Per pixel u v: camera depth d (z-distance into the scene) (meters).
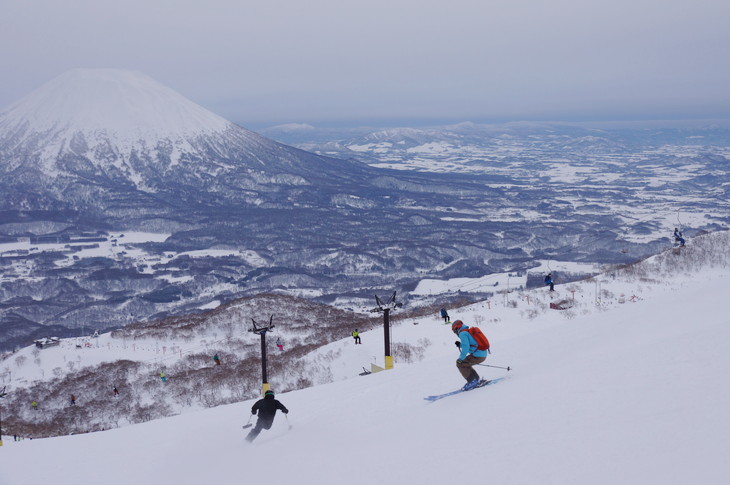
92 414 55.19
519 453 7.27
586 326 20.56
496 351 19.14
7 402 63.88
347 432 12.18
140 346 85.31
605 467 6.09
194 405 49.88
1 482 13.37
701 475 5.23
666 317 17.97
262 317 87.31
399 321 58.41
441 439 9.08
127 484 11.70
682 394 7.83
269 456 11.19
